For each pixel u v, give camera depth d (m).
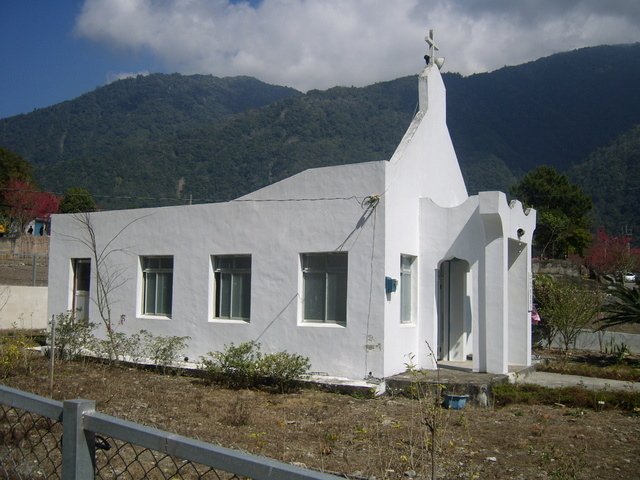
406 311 14.80
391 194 13.80
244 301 15.86
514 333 15.60
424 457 8.29
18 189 49.25
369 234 13.66
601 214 70.38
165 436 3.21
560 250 47.47
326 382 13.23
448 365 15.12
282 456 8.09
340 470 7.59
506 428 10.26
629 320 18.05
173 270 17.03
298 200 14.81
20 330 23.44
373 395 12.61
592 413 11.59
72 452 3.53
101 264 18.58
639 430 10.27
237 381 13.82
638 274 45.91
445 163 17.22
